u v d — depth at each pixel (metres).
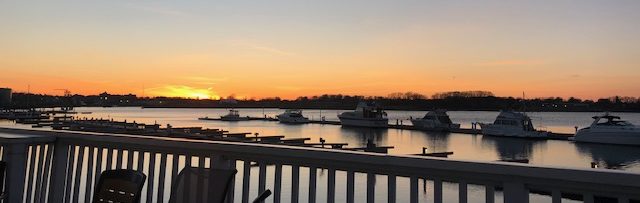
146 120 108.56
